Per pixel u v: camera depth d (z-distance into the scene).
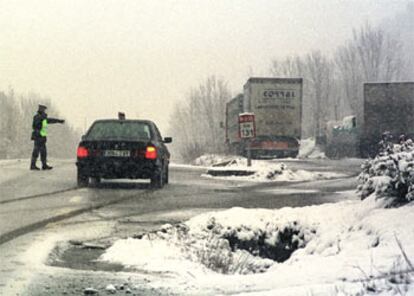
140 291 6.91
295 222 11.84
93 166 18.52
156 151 18.61
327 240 10.24
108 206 14.70
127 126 19.50
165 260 9.04
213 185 20.72
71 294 6.78
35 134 25.84
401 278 6.54
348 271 7.20
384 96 45.94
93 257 9.30
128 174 18.55
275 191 18.42
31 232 11.05
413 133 45.28
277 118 48.97
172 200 15.93
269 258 11.70
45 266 8.34
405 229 8.98
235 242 11.57
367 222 10.05
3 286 7.12
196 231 11.34
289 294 6.26
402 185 11.26
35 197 16.45
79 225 11.88
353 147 59.03
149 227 11.62
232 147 59.81
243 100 53.44
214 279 7.58
